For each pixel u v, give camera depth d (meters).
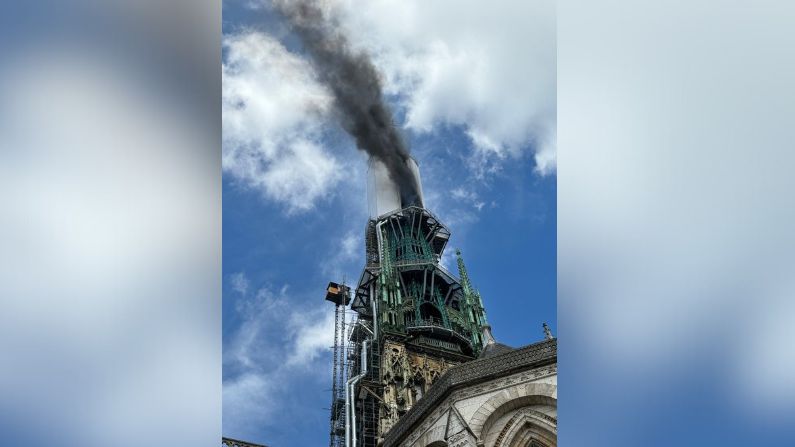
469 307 68.94
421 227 68.81
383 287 67.12
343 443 57.88
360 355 66.38
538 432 23.48
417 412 27.47
